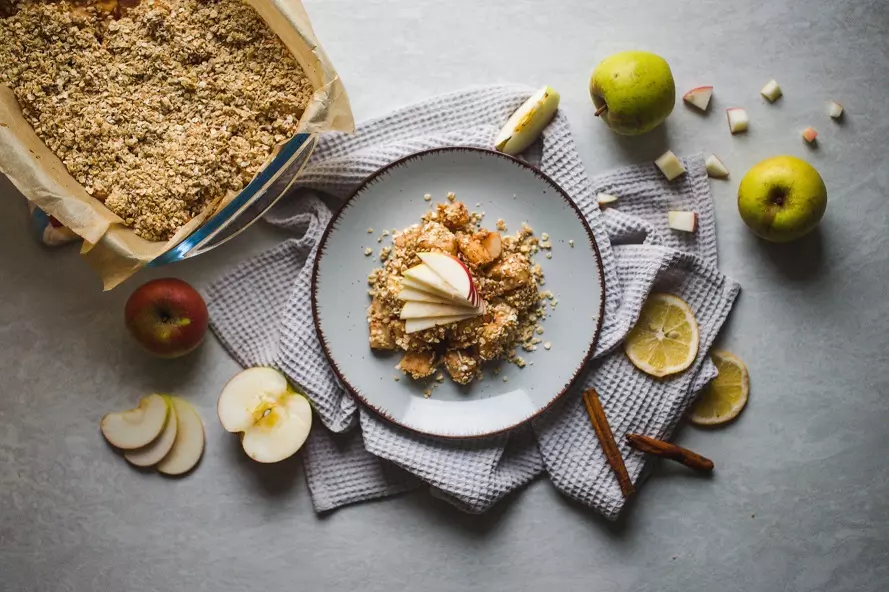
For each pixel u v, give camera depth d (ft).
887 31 3.13
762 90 3.14
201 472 3.09
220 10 2.87
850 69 3.12
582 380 3.04
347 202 2.95
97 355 3.09
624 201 3.12
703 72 3.13
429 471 2.96
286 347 2.98
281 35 2.83
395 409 2.97
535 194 2.98
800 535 3.10
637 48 3.14
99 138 2.83
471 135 3.02
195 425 3.07
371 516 3.09
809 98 3.12
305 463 3.07
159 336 2.89
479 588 3.08
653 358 3.02
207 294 3.08
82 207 2.71
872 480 3.10
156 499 3.08
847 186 3.14
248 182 2.82
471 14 3.13
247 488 3.09
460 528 3.09
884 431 3.10
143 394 3.09
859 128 3.11
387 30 3.13
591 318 2.97
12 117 2.80
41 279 3.08
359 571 3.08
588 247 2.96
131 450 3.06
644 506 3.10
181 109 2.85
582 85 3.14
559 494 3.10
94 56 2.85
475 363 2.90
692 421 3.11
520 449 3.07
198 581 3.07
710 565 3.10
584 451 3.02
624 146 3.12
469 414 2.97
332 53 3.13
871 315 3.12
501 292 2.90
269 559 3.08
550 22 3.14
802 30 3.12
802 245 3.13
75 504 3.07
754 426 3.12
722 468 3.11
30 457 3.07
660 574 3.09
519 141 3.00
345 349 2.97
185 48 2.84
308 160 3.01
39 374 3.08
